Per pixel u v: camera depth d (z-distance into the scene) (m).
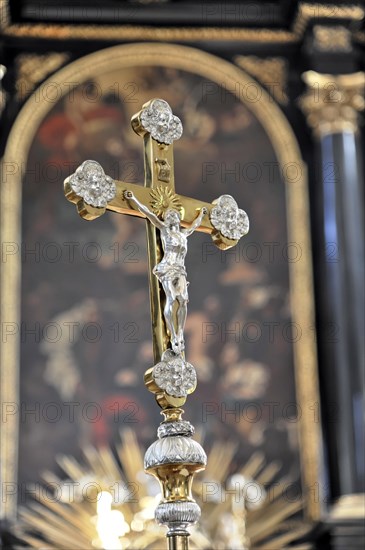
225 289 13.52
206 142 14.11
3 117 13.62
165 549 11.87
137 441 12.66
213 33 14.42
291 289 13.49
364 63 14.52
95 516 12.16
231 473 12.66
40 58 14.01
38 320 13.01
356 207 13.56
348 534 12.11
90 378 12.91
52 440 12.55
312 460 12.71
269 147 14.12
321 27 14.27
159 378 4.87
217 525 12.18
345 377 12.84
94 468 12.45
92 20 14.17
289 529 12.38
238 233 5.84
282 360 13.23
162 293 5.18
